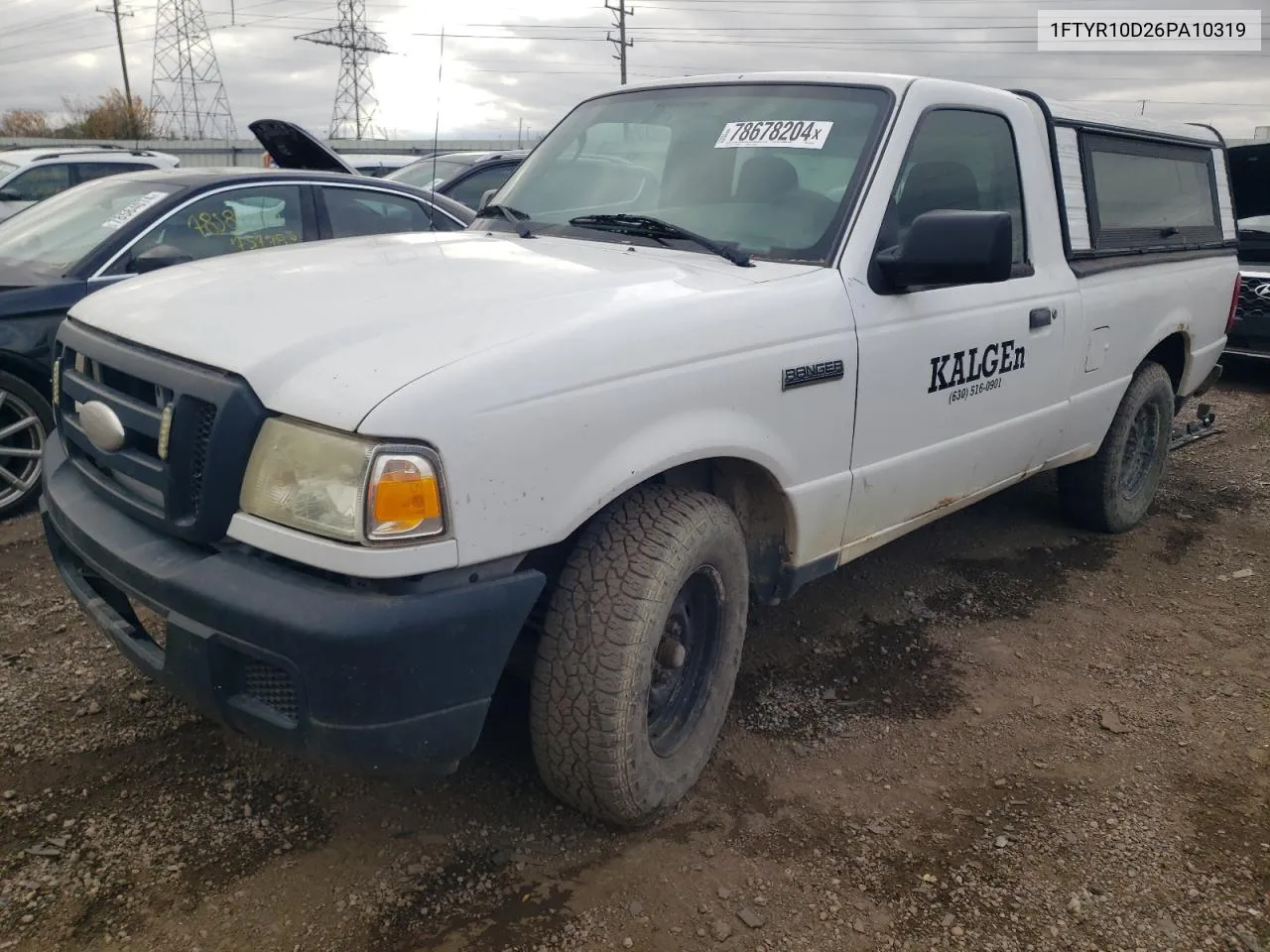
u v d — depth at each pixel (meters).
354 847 2.58
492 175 9.73
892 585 4.35
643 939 2.32
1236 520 5.36
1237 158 8.65
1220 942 2.37
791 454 2.82
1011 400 3.72
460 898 2.42
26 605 3.83
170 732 3.03
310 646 1.99
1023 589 4.38
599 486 2.30
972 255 2.71
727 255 2.98
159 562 2.22
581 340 2.28
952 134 3.46
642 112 3.68
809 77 3.45
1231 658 3.79
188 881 2.44
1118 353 4.39
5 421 4.78
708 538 2.61
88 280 4.87
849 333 2.93
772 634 3.85
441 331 2.21
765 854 2.63
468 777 2.88
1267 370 9.59
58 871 2.44
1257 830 2.78
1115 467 4.76
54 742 2.95
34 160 10.27
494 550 2.13
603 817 2.62
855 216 3.04
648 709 2.57
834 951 2.31
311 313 2.32
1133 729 3.29
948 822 2.78
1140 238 4.58
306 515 2.03
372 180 6.12
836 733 3.21
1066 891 2.52
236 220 5.46
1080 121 4.21
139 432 2.32
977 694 3.49
